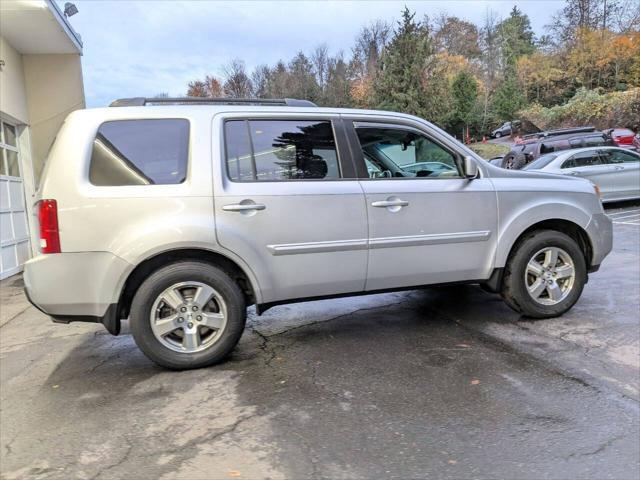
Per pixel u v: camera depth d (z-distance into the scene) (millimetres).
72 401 3271
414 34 36406
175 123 3631
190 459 2541
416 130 4230
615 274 6160
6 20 8328
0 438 2824
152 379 3555
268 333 4453
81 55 10461
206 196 3533
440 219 4129
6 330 5152
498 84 48500
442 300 5324
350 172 3953
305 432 2760
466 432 2713
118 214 3412
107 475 2430
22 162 9883
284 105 4023
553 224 4621
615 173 11797
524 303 4438
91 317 3502
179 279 3549
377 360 3742
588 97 36375
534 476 2328
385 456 2512
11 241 8758
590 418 2826
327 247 3822
